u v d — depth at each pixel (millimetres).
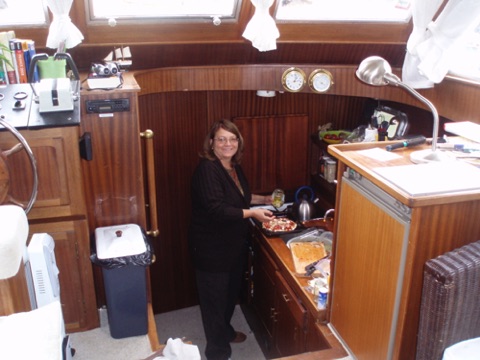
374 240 1688
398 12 2881
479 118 2326
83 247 2170
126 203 2396
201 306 3012
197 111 3428
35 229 2096
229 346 3145
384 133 2721
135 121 2275
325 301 2225
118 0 2646
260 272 3270
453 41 2264
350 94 3137
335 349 1984
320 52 3113
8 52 2307
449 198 1441
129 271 2146
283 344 2863
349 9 2875
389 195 1605
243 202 2926
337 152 1861
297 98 3566
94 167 2303
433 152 1787
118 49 2760
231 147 2812
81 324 2301
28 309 1489
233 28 2936
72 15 2590
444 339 1490
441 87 2574
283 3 2793
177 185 3551
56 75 2287
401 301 1570
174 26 2828
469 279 1445
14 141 1927
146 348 2213
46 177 2035
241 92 3457
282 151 3639
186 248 3756
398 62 3178
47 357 1100
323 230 3070
